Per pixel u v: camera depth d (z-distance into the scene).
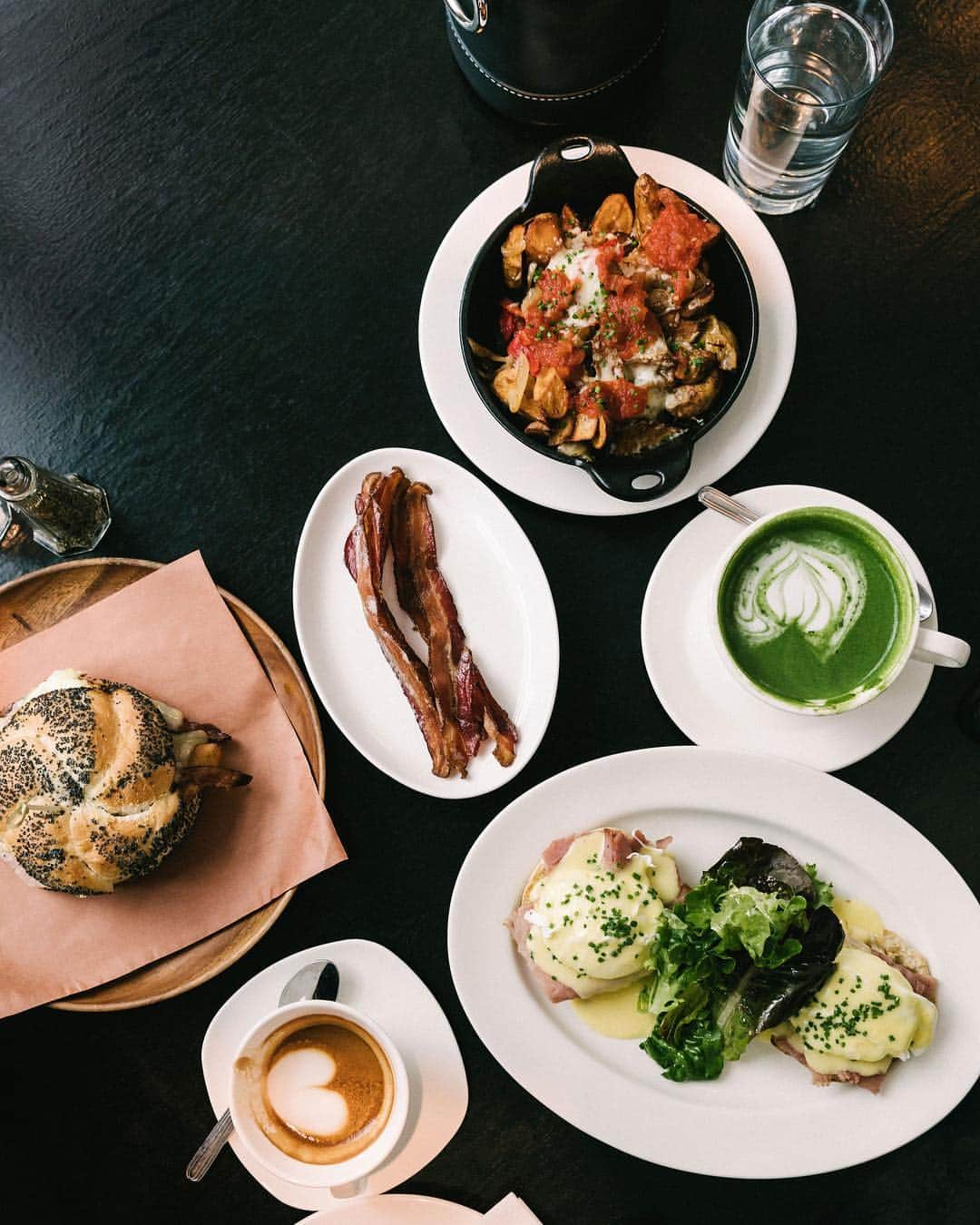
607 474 0.69
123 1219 0.75
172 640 0.76
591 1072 0.72
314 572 0.76
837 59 0.74
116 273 0.79
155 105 0.79
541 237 0.72
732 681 0.72
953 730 0.74
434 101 0.78
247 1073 0.71
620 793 0.73
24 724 0.72
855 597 0.71
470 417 0.75
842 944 0.70
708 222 0.71
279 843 0.75
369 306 0.78
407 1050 0.74
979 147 0.76
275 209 0.79
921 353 0.76
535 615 0.75
